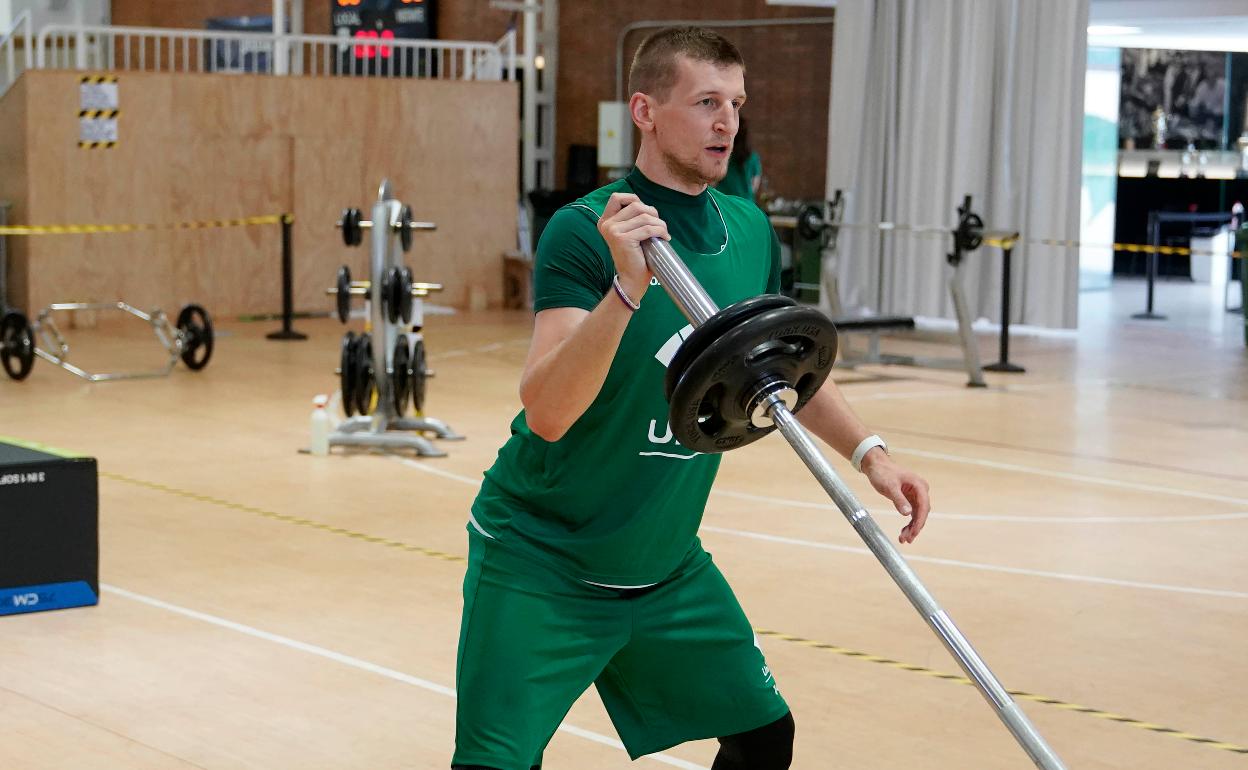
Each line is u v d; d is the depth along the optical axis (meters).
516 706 3.25
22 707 5.58
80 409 12.42
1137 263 25.86
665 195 3.26
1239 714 5.64
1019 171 17.81
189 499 9.19
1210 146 24.39
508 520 3.37
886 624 6.73
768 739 3.56
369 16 23.58
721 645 3.47
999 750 5.20
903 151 18.70
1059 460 10.74
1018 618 6.87
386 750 5.17
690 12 21.14
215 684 5.84
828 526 8.61
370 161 20.00
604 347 2.83
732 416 2.67
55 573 6.82
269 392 13.41
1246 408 13.13
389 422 11.16
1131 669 6.17
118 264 18.44
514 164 20.84
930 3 18.25
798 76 20.33
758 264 3.44
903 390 13.98
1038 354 16.55
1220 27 18.08
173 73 18.61
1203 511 9.20
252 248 19.38
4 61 24.64
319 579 7.40
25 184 17.86
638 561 3.32
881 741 5.27
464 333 17.89
